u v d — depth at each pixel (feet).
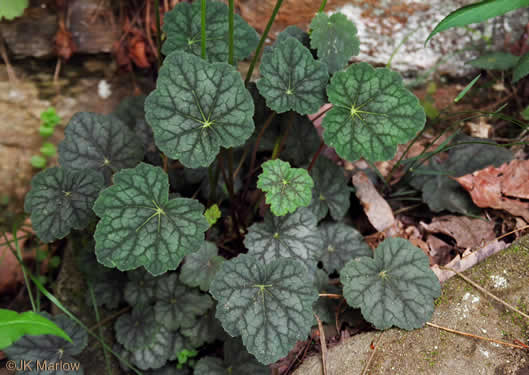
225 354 1.28
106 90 1.82
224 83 1.06
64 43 1.71
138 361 1.32
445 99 1.73
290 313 1.11
